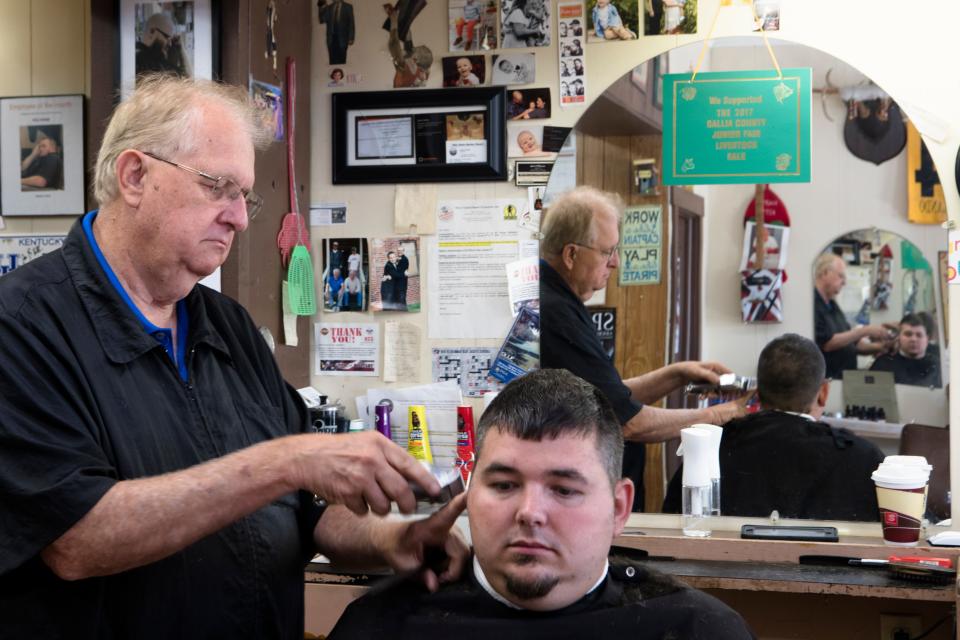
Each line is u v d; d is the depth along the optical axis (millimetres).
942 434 2137
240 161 1480
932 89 2154
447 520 1483
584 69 2348
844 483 2186
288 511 1602
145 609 1365
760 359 2248
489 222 2420
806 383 2219
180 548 1296
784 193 2242
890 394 2174
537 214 2389
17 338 1297
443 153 2430
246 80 2195
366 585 1941
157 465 1406
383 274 2486
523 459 1305
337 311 2512
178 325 1568
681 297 2293
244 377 1637
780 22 2238
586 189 2350
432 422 2453
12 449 1247
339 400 2508
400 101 2441
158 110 1426
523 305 2400
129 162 1415
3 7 2545
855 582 1840
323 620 2527
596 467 1315
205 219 1440
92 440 1311
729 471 2246
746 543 2041
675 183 2297
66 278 1404
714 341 2277
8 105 2531
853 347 2201
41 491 1227
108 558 1250
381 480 1357
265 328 2311
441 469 2416
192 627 1415
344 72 2488
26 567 1290
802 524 2189
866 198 2195
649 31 2307
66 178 2518
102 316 1406
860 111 2197
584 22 2344
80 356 1359
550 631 1379
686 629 1376
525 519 1298
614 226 2332
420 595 1484
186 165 1416
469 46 2410
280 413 1687
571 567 1322
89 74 2496
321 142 2512
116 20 2213
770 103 2246
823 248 2221
